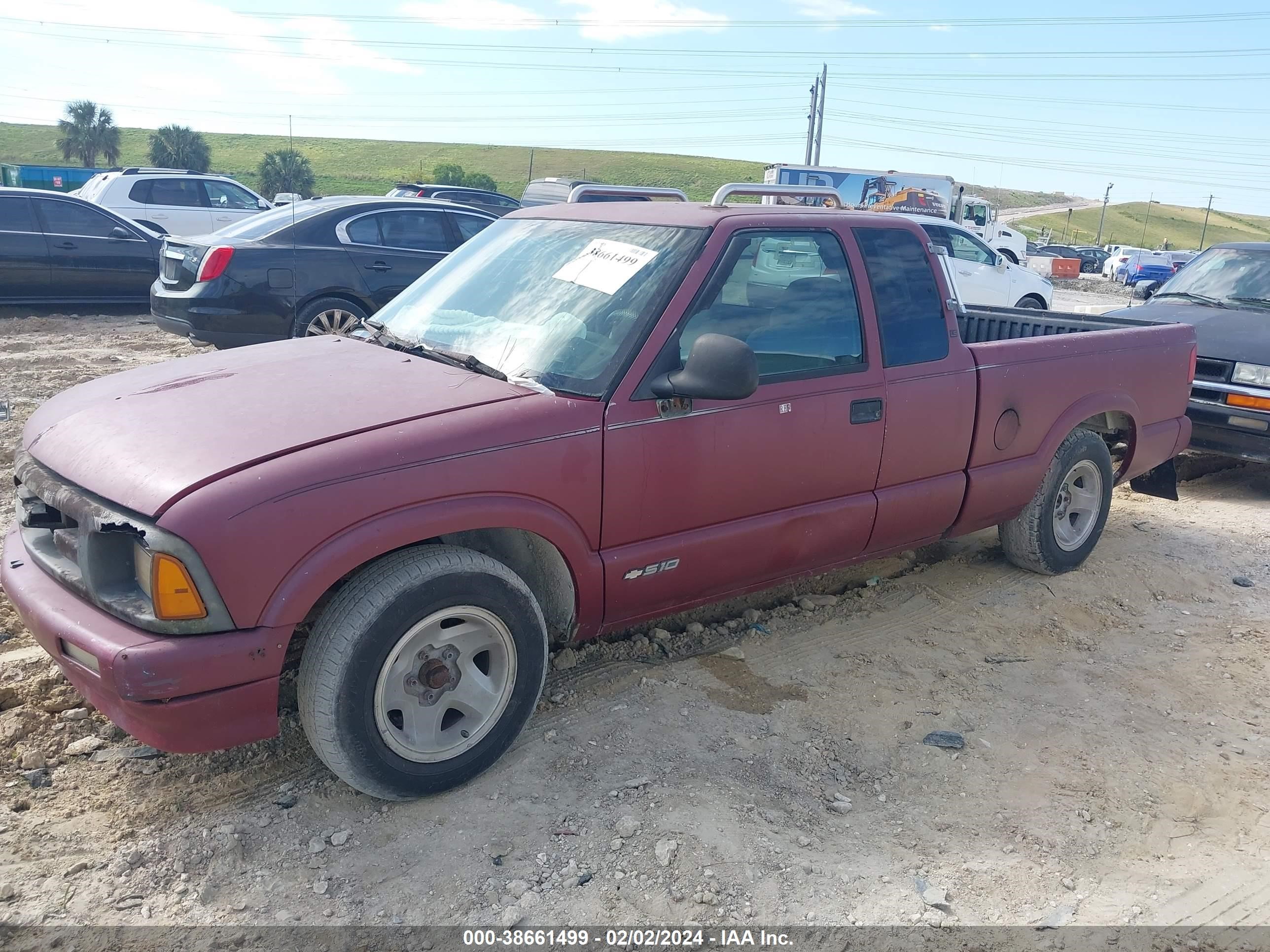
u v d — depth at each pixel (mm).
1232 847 3156
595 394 3258
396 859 2863
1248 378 6910
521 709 3252
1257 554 5848
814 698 3898
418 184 20266
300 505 2691
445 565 2951
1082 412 4965
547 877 2814
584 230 3957
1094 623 4797
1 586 4328
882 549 4355
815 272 3893
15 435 6898
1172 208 175625
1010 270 14883
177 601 2600
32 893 2650
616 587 3424
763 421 3639
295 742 3406
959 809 3271
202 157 72438
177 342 11039
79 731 3385
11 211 12086
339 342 3914
